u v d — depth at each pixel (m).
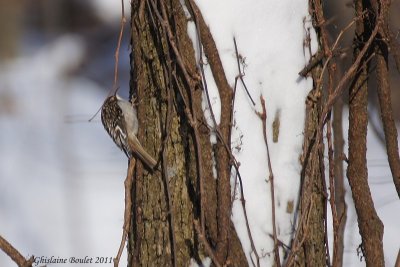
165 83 7.41
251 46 7.24
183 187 7.34
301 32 7.38
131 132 7.62
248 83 7.23
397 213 12.93
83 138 19.84
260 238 7.24
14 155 19.11
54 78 23.73
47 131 20.25
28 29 26.05
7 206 16.88
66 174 17.44
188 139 7.28
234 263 7.16
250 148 7.24
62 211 16.33
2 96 22.34
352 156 7.72
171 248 7.36
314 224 7.42
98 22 25.09
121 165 18.06
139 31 7.57
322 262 7.50
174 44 7.18
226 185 7.09
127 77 24.05
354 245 9.70
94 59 24.72
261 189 7.25
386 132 7.57
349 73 7.28
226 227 7.07
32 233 15.90
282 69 7.31
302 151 7.35
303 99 7.36
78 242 15.10
